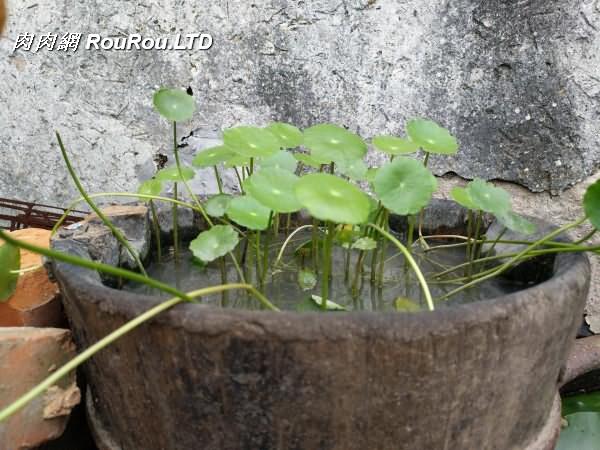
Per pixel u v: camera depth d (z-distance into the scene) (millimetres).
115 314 578
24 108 1079
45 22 1037
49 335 687
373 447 576
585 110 875
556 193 901
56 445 752
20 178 1106
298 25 938
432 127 744
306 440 573
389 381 558
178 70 993
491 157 914
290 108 959
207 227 835
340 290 719
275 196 620
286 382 558
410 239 757
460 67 901
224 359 559
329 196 571
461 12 888
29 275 769
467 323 556
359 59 928
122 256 744
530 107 889
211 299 697
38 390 537
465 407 581
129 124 1028
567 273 620
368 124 938
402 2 904
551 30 867
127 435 630
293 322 547
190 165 1001
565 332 616
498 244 774
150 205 792
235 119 982
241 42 961
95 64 1026
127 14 998
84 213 1023
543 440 648
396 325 548
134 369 590
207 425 583
